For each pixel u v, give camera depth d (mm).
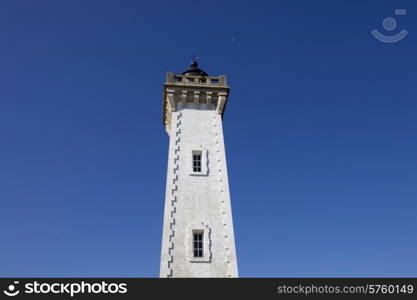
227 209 30312
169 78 35875
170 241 28438
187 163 32156
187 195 30594
